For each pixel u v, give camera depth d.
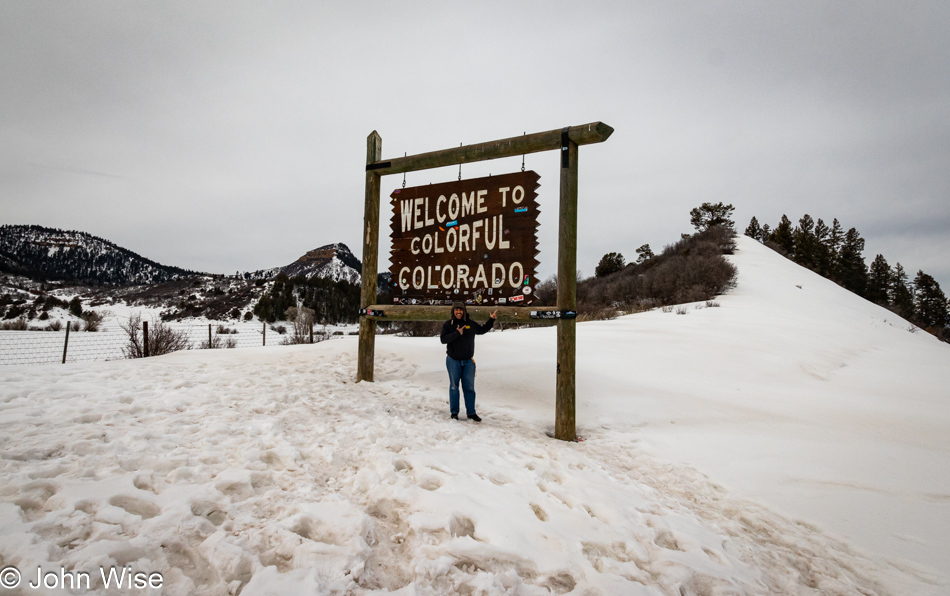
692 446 5.75
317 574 2.25
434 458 4.12
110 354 17.31
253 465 3.49
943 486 4.68
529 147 6.71
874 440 6.27
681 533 3.36
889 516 4.01
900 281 90.00
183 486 2.99
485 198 7.21
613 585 2.50
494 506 3.26
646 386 8.69
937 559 3.34
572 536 3.02
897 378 11.70
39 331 25.72
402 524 2.96
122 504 2.70
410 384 8.12
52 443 3.54
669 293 35.72
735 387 9.23
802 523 3.87
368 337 8.20
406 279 7.91
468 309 7.03
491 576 2.41
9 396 4.96
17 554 2.07
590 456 5.18
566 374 5.99
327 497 3.13
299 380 7.43
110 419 4.37
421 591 2.26
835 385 10.32
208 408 5.07
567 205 6.29
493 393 7.94
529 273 6.78
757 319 21.14
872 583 3.03
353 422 5.12
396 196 8.08
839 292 43.44
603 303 40.97
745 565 3.06
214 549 2.32
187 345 13.80
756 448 5.70
